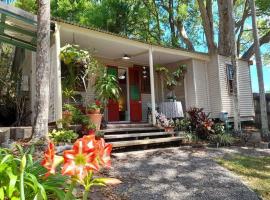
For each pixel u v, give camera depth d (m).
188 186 5.88
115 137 8.96
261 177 6.68
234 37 12.83
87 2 21.00
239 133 12.09
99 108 8.88
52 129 8.01
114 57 12.63
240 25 20.50
